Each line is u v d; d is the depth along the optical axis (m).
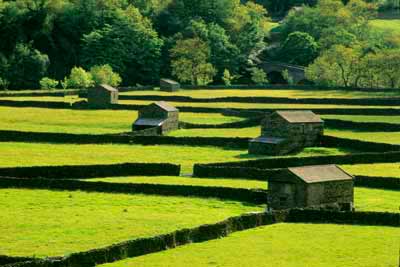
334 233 151.50
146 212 170.25
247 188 188.25
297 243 143.25
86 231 151.38
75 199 181.88
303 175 176.50
